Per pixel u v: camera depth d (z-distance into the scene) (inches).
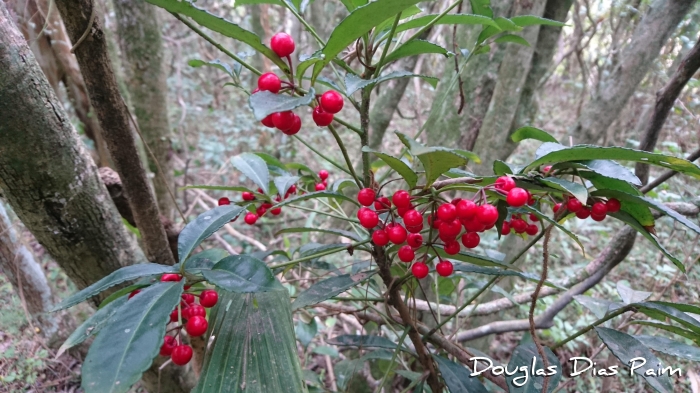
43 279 15.8
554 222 6.5
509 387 7.9
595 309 9.2
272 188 11.4
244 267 5.7
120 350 4.6
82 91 17.1
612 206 7.1
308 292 8.5
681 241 19.9
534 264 24.2
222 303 7.3
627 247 12.8
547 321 14.0
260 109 4.7
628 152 5.8
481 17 7.6
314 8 35.2
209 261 6.4
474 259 8.4
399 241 7.0
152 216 9.9
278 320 7.0
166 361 10.4
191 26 6.0
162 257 10.8
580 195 6.0
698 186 21.2
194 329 6.4
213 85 46.7
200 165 32.5
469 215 6.3
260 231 28.2
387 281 8.9
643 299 8.9
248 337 6.7
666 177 10.8
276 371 6.3
